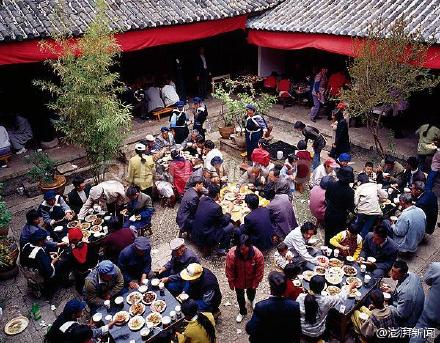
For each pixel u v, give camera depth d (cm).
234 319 676
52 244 728
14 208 1007
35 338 648
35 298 732
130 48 1168
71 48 889
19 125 1213
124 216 833
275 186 844
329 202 736
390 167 877
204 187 877
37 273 693
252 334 497
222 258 809
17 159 1180
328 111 1358
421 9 1053
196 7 1300
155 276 665
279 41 1296
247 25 1362
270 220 768
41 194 1063
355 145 1221
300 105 1496
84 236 748
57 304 716
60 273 711
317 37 1183
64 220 797
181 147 1093
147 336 544
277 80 1501
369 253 664
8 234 909
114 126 872
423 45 899
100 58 863
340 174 716
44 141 1244
